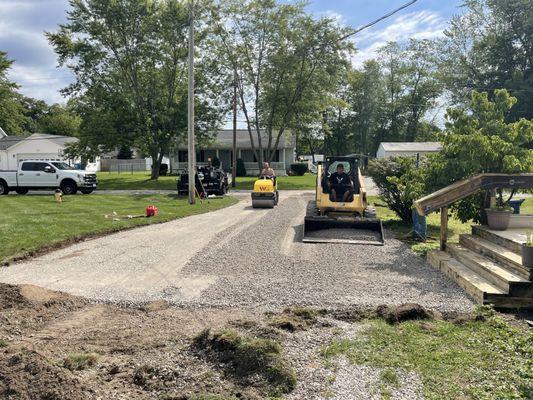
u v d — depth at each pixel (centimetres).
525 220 862
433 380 388
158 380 393
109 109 3528
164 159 6475
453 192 855
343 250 962
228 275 761
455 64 4269
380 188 1380
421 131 6912
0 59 5466
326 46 3612
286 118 3912
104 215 1524
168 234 1192
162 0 3519
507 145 926
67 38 3434
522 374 395
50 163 2656
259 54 3791
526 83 3678
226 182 2781
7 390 344
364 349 451
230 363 416
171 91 3669
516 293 593
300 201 2234
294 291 663
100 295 652
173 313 577
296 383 383
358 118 6831
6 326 520
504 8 3888
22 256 900
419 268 813
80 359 426
